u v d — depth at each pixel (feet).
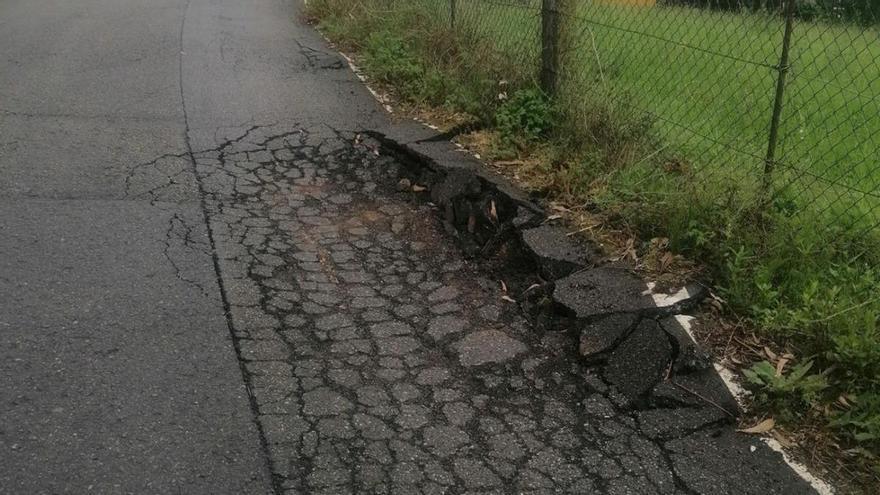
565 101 18.97
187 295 13.07
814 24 15.28
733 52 19.63
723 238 14.01
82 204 15.75
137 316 12.34
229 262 14.26
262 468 9.60
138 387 10.77
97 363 11.17
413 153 18.75
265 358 11.70
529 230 15.28
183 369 11.24
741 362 11.87
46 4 34.30
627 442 10.51
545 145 18.53
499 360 12.16
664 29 20.75
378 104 22.74
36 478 9.12
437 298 13.85
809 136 17.38
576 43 19.31
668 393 11.28
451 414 10.88
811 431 10.68
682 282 13.51
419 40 24.98
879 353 11.10
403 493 9.42
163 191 16.72
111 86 22.97
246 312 12.80
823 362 11.63
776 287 13.17
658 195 15.23
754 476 9.98
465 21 23.82
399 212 16.97
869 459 10.21
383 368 11.76
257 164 18.54
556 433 10.64
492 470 9.90
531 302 13.79
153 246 14.47
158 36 29.09
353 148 19.74
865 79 18.29
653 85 19.63
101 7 34.12
